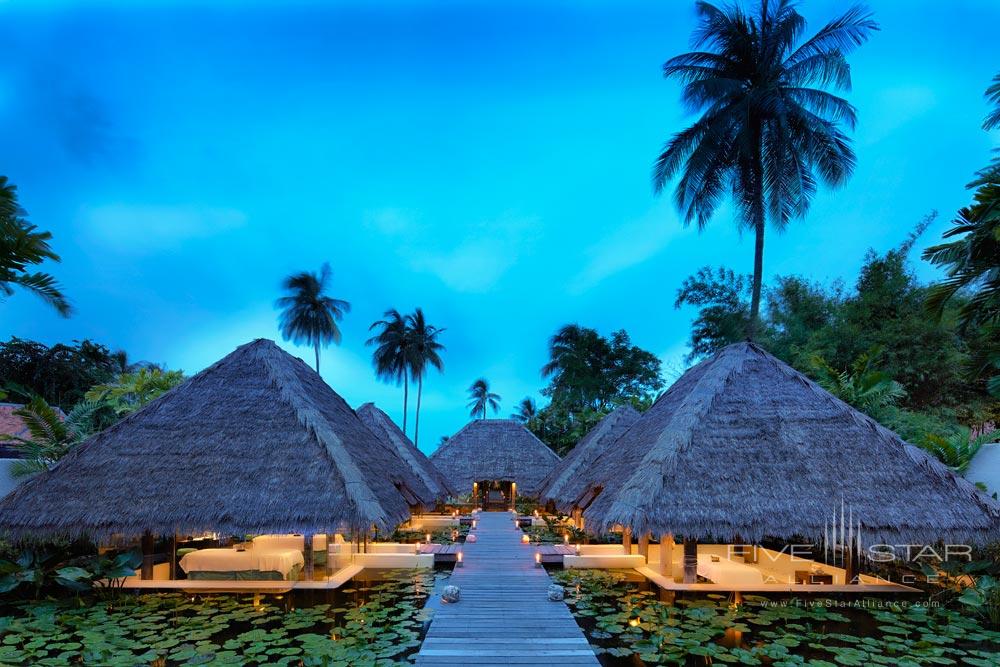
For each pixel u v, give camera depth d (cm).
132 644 567
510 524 1719
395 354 3847
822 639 596
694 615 686
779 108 1522
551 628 630
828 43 1573
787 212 1557
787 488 746
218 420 843
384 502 845
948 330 1432
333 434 840
